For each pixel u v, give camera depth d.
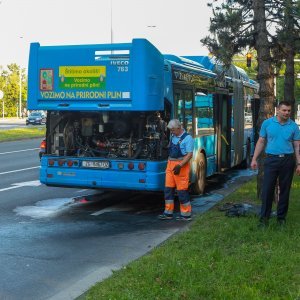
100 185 10.55
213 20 12.12
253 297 5.09
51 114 11.23
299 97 39.94
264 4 10.63
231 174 17.36
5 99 92.31
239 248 6.93
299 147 8.10
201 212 10.51
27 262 7.09
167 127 10.05
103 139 11.01
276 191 9.81
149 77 10.13
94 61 10.42
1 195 12.74
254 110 19.97
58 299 5.69
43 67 10.80
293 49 12.97
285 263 6.21
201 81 12.89
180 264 6.19
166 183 9.99
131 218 10.17
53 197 12.53
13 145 30.75
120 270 6.24
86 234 8.79
